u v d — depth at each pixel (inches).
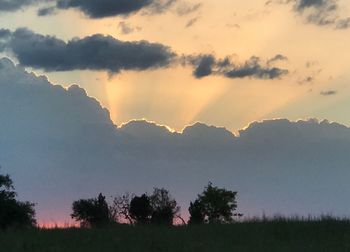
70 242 719.7
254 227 866.8
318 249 693.9
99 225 930.1
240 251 674.8
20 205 1902.1
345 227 861.2
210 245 710.5
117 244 706.8
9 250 661.9
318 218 925.2
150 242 724.0
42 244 701.3
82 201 1843.0
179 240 743.7
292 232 820.6
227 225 904.3
